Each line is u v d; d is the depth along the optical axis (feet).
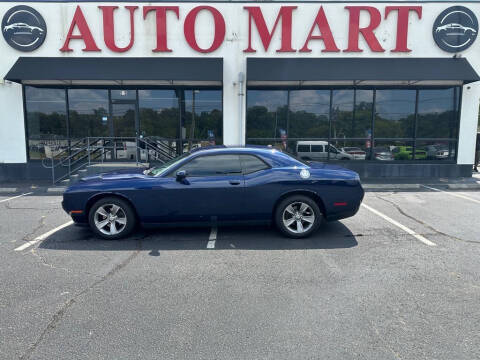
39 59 34.63
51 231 18.62
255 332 9.31
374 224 19.88
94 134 38.34
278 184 16.87
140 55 35.45
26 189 31.86
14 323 9.71
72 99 37.81
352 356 8.30
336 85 37.52
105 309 10.46
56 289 11.75
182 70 34.24
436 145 38.22
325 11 34.86
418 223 20.08
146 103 38.17
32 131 37.60
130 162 37.42
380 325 9.62
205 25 35.19
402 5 34.58
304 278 12.63
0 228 19.19
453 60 34.99
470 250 15.53
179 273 13.08
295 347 8.66
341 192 17.12
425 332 9.29
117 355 8.36
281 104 37.93
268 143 38.34
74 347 8.66
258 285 12.09
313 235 17.80
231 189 16.78
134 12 34.83
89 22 34.88
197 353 8.43
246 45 35.50
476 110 36.94
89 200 16.85
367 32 34.96
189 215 16.97
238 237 17.47
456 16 34.81
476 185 32.50
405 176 38.22
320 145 38.40
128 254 15.10
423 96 37.65
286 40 35.14
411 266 13.71
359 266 13.73
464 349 8.55
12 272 13.16
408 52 35.35
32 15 34.63
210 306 10.66
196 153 17.51
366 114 38.04
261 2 34.86
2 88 36.06
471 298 11.12
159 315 10.15
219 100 37.96
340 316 10.09
